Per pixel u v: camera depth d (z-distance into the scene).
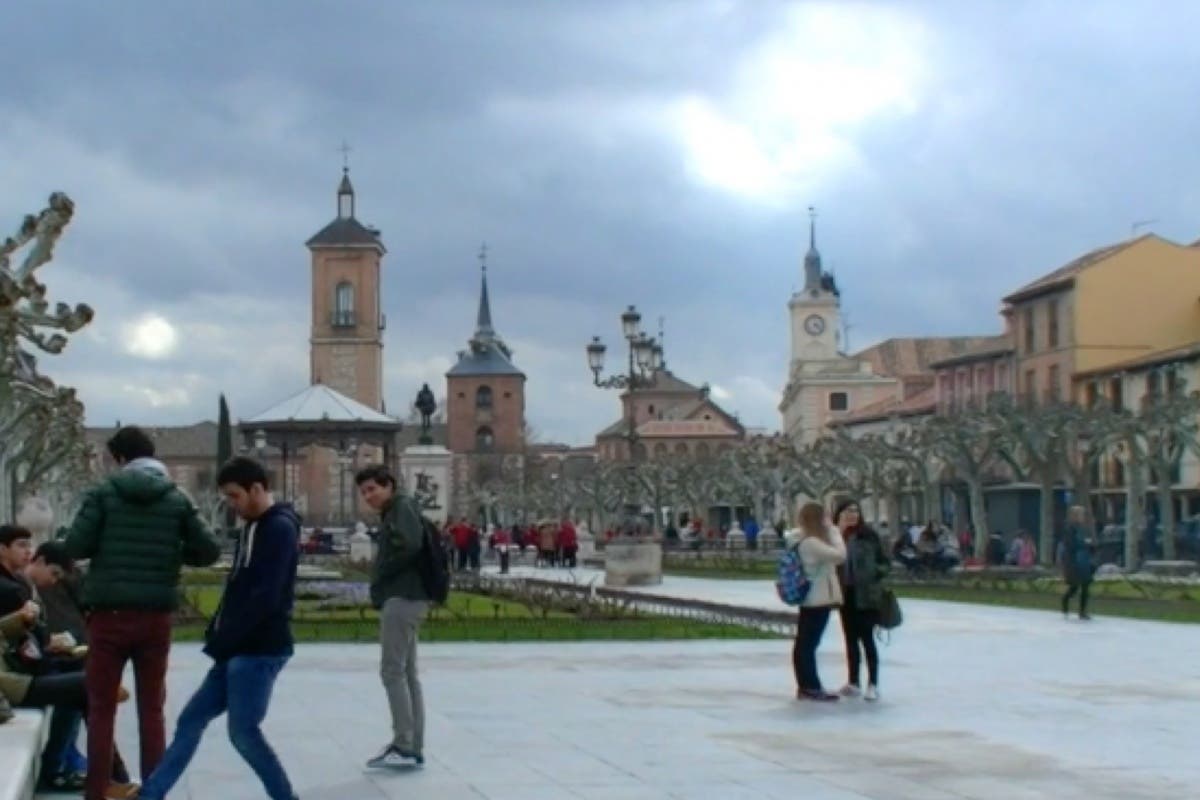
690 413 199.62
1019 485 81.44
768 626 33.19
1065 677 23.69
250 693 12.34
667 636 31.02
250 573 12.35
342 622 33.62
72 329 24.33
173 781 12.48
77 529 12.45
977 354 106.19
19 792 10.50
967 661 26.31
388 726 18.33
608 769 15.18
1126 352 94.25
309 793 13.96
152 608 12.49
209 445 173.00
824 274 164.62
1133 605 42.38
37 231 22.20
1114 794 13.85
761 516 97.62
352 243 164.88
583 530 102.25
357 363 165.25
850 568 20.69
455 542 65.50
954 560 59.22
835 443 91.25
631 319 55.53
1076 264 98.25
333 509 143.75
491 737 17.30
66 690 13.71
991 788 14.12
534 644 29.62
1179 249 94.69
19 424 35.16
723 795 13.80
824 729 17.91
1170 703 20.41
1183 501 80.62
